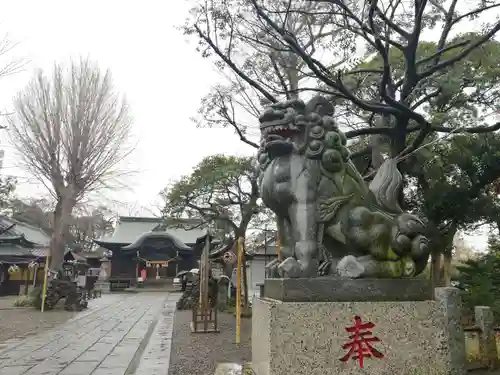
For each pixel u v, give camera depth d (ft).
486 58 30.22
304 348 9.77
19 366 23.58
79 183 67.41
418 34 27.35
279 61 32.07
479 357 20.45
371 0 24.52
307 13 27.07
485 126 31.09
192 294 58.03
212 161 61.26
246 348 29.01
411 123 38.06
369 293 10.62
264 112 12.41
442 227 42.04
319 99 12.46
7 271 86.02
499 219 38.70
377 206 12.16
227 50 31.09
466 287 31.68
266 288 12.11
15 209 110.01
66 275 60.18
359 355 9.93
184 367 23.35
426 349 10.28
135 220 140.15
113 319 46.34
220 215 59.77
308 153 11.88
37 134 64.75
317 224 11.58
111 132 75.25
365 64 39.40
